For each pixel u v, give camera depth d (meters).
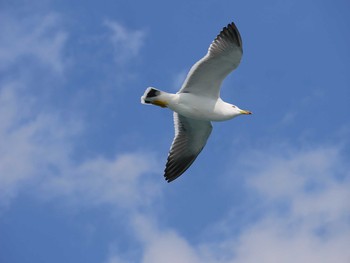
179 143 18.69
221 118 16.91
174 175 18.84
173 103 16.72
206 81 16.50
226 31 15.71
